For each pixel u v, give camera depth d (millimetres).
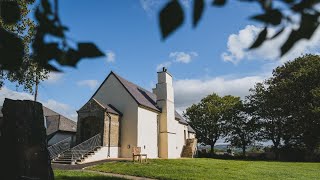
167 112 34344
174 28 1359
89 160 24438
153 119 32562
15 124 9438
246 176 17812
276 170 22234
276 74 50875
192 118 63219
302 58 48438
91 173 16641
